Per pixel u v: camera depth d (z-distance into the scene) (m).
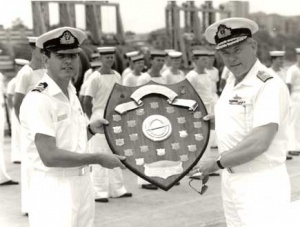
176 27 13.05
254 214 2.78
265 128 2.70
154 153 3.01
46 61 2.89
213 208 5.38
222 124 2.93
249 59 2.83
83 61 10.79
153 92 3.18
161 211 5.30
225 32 2.81
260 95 2.77
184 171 2.97
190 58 13.23
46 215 2.80
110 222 4.95
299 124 8.16
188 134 3.08
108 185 5.76
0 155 6.50
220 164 2.77
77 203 2.88
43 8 11.31
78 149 2.89
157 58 6.86
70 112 2.87
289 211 1.80
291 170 7.07
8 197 5.95
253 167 2.81
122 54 12.19
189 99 3.18
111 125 3.09
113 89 3.20
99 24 12.62
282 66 9.12
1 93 6.55
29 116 2.76
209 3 13.27
